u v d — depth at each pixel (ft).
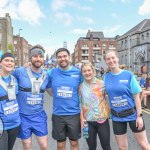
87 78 16.25
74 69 16.78
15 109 14.96
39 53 15.89
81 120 16.65
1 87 14.55
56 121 16.67
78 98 16.80
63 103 16.52
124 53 272.72
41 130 16.33
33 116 16.07
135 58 240.32
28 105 15.94
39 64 15.96
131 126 15.64
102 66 80.84
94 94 16.28
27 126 16.02
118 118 15.58
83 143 23.06
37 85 16.03
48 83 16.92
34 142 23.41
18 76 15.94
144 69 44.73
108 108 16.42
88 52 392.27
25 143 16.14
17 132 15.17
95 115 16.28
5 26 258.37
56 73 16.67
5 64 14.76
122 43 278.67
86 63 16.33
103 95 16.34
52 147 22.18
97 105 16.26
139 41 252.62
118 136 15.78
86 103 16.42
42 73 16.39
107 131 16.42
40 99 16.24
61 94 16.47
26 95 15.87
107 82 15.81
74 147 16.93
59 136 16.65
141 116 15.34
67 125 16.57
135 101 15.43
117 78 15.52
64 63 16.40
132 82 15.33
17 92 15.43
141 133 15.48
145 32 243.81
